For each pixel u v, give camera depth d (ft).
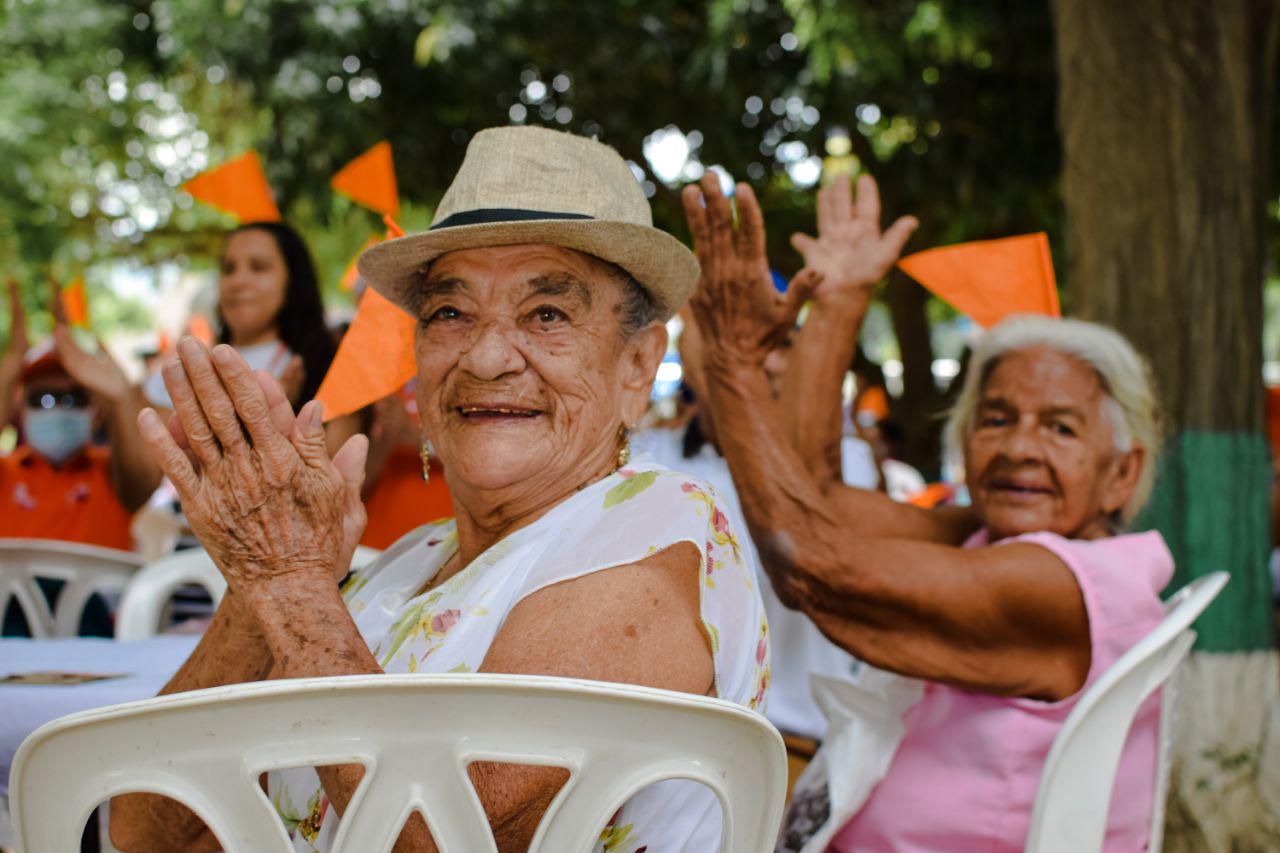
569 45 28.45
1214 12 10.57
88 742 3.73
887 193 31.78
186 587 10.95
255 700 3.65
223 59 27.94
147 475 12.71
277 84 27.02
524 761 3.76
